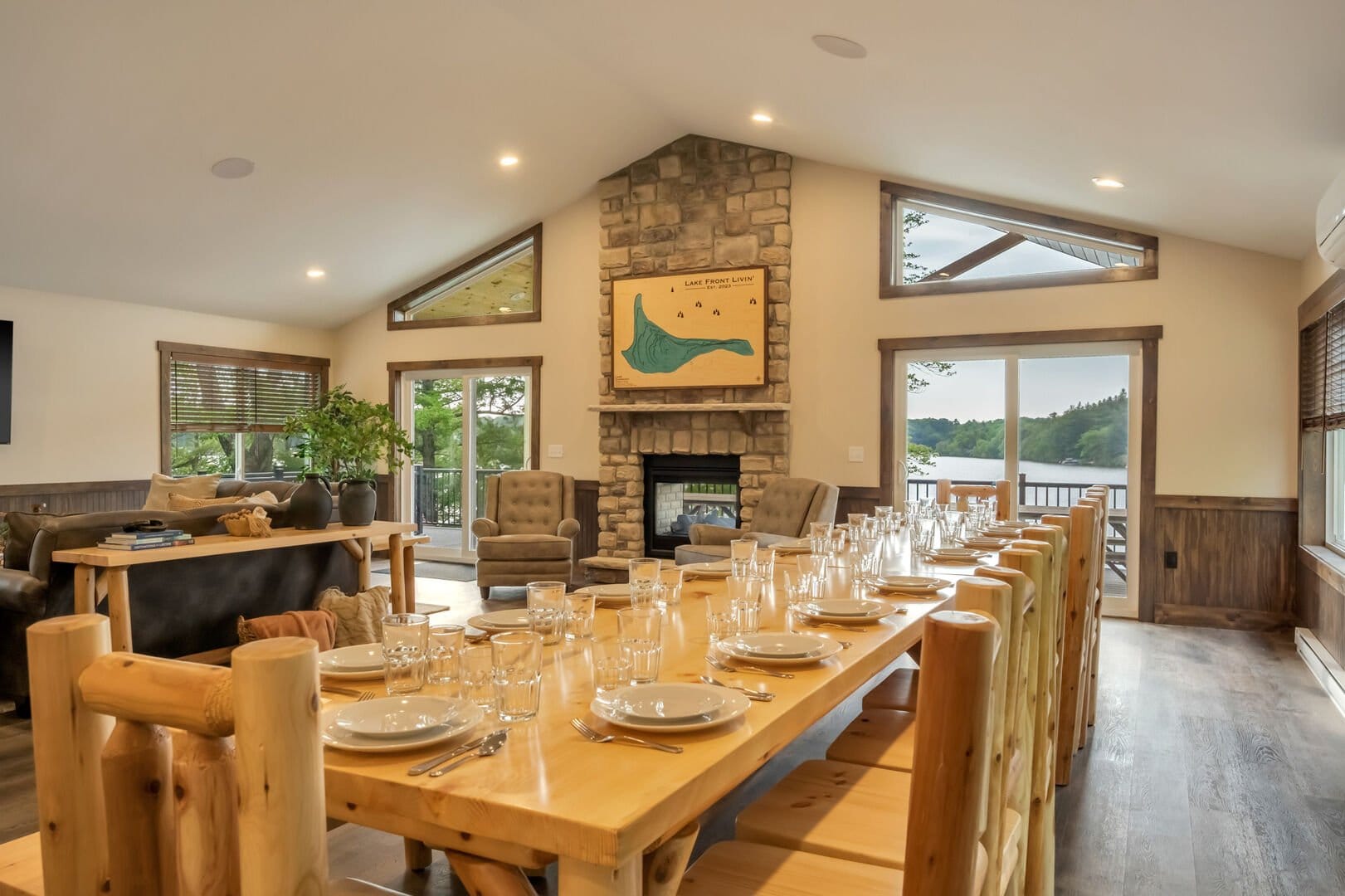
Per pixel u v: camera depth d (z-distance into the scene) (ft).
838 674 5.23
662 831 3.35
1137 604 20.07
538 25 17.42
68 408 23.91
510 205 25.21
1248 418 18.92
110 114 17.24
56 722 3.32
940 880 3.43
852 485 22.58
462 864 3.69
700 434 24.04
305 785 2.81
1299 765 10.84
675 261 24.22
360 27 16.58
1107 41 10.99
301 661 2.79
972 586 4.29
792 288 23.29
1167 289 19.57
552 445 26.58
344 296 28.19
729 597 6.30
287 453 29.76
